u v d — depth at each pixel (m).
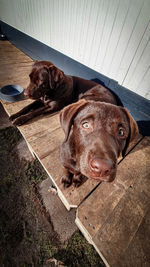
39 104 0.50
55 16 0.65
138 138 0.44
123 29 0.42
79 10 0.52
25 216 0.36
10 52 1.01
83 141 0.22
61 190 0.29
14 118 0.44
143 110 0.47
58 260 0.30
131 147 0.40
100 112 0.22
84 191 0.29
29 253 0.31
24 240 0.32
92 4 0.47
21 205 0.37
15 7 0.95
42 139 0.39
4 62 0.82
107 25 0.46
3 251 0.31
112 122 0.22
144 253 0.22
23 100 0.52
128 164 0.35
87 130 0.22
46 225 0.34
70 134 0.28
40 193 0.40
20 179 0.43
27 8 0.82
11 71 0.72
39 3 0.71
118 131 0.23
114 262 0.21
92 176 0.19
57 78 0.43
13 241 0.32
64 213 0.36
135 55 0.43
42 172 0.45
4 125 0.60
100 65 0.55
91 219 0.25
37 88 0.43
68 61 0.70
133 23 0.39
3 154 0.48
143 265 0.21
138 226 0.25
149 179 0.32
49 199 0.39
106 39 0.48
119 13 0.41
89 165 0.19
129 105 0.50
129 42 0.42
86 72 0.62
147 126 0.47
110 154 0.18
